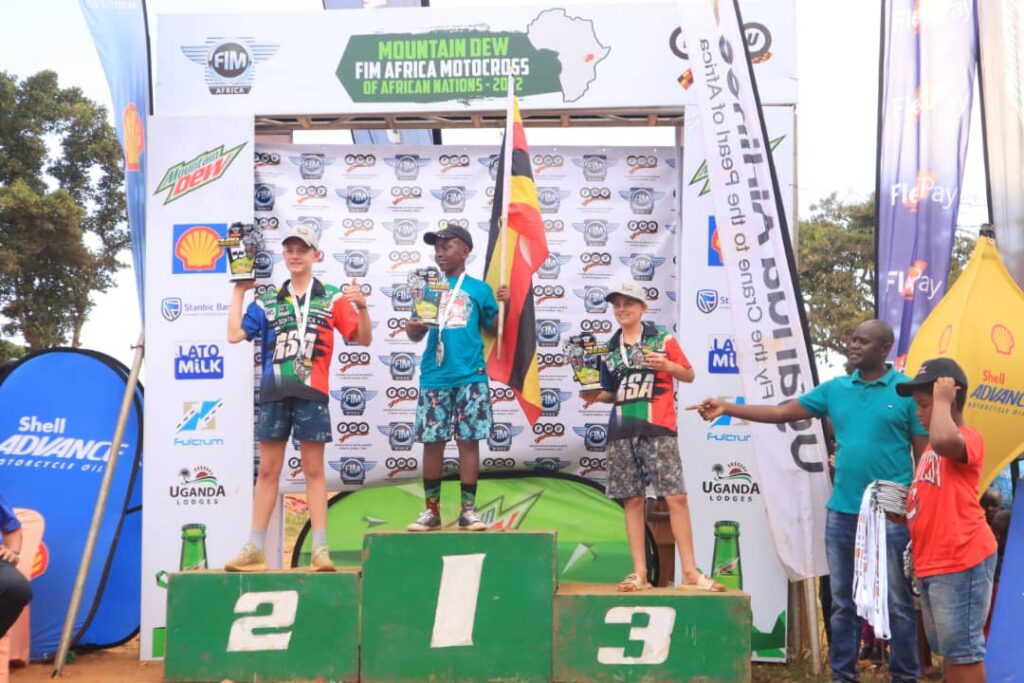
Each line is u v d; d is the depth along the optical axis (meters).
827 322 25.44
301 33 7.82
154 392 7.63
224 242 6.59
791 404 6.33
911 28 7.45
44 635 7.41
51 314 23.78
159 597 7.50
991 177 7.18
